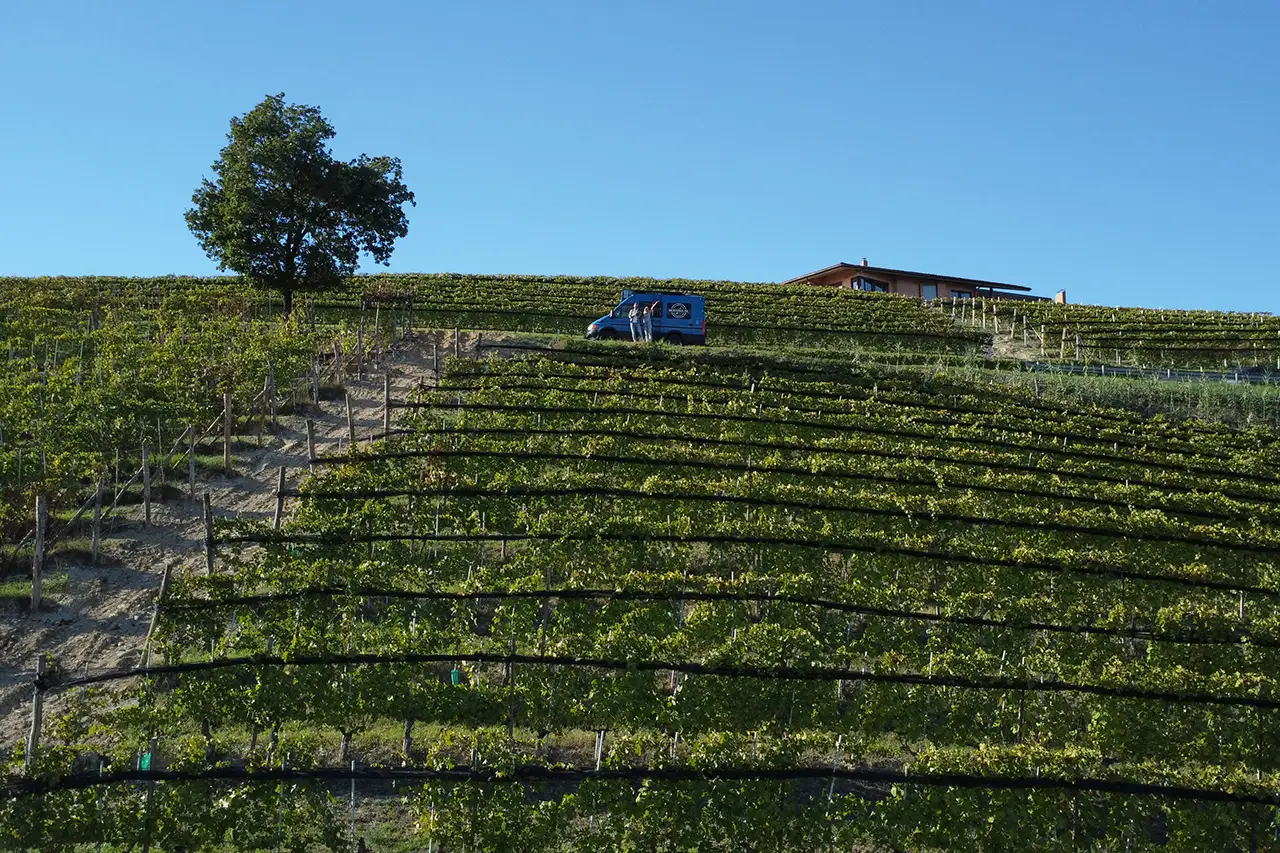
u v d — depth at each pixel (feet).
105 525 61.72
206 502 53.36
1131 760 44.37
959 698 45.11
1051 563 58.90
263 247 115.65
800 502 64.64
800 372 106.32
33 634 49.24
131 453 74.02
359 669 41.98
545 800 37.60
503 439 74.54
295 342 92.68
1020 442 87.40
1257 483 84.79
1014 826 37.52
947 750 39.24
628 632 46.57
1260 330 163.94
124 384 73.77
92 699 38.58
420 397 85.87
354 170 118.32
